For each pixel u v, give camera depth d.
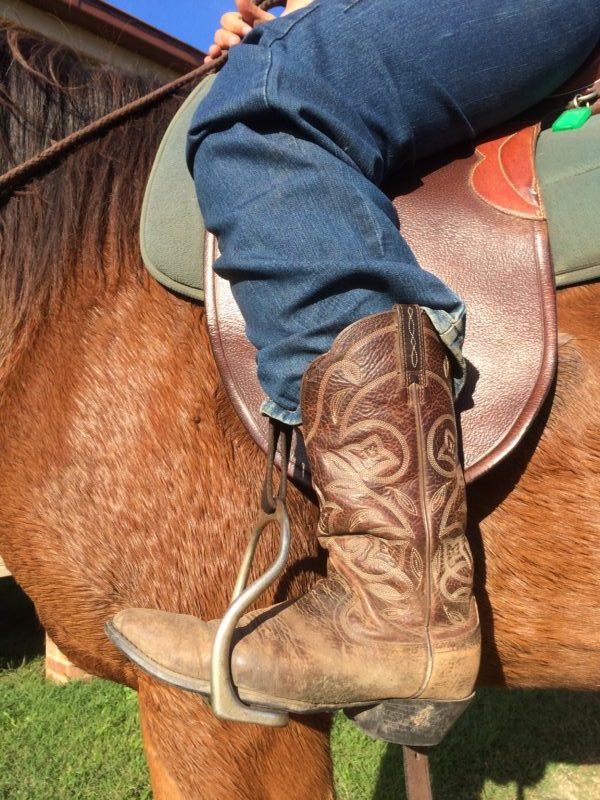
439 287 0.77
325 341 0.76
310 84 0.77
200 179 0.83
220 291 0.89
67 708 2.33
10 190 1.00
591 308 0.89
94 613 0.90
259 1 1.22
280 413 0.80
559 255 0.89
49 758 2.04
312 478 0.82
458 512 0.79
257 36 0.86
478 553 0.90
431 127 0.87
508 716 2.34
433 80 0.83
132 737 2.16
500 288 0.88
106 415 0.88
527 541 0.89
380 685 0.78
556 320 0.86
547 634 0.92
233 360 0.87
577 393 0.88
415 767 0.93
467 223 0.90
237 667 0.73
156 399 0.88
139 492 0.87
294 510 0.91
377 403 0.75
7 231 0.98
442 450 0.77
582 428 0.87
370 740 2.10
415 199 0.92
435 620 0.78
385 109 0.82
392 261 0.76
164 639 0.73
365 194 0.77
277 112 0.76
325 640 0.76
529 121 0.97
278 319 0.77
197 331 0.91
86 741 2.14
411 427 0.76
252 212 0.77
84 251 0.95
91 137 1.02
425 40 0.82
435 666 0.78
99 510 0.87
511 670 0.98
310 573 0.93
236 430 0.89
